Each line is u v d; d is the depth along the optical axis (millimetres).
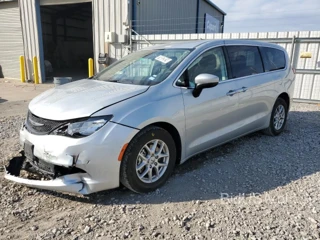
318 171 3631
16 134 5016
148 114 2928
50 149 2691
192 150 3506
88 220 2600
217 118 3713
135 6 10758
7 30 13625
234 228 2473
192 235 2389
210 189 3166
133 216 2664
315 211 2719
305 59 8133
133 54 4332
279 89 4867
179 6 15156
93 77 4090
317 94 8172
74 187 2688
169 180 3357
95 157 2654
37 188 3053
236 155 4156
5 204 2840
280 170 3662
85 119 2691
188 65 3486
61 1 11992
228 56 4023
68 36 22781
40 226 2520
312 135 5129
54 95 3273
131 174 2879
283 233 2400
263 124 4707
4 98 8961
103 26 11133
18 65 13891
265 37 8406
